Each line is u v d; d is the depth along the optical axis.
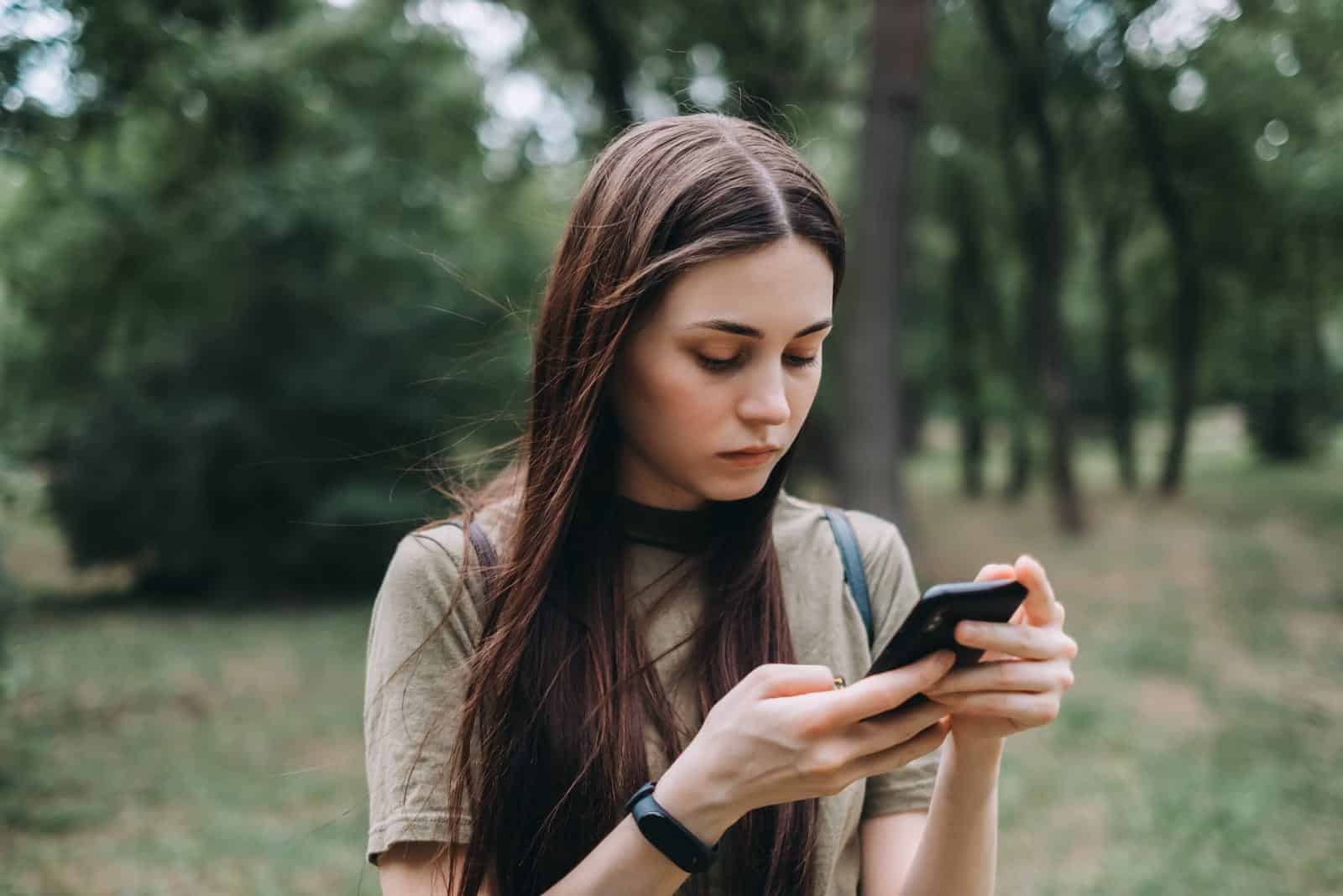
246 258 9.98
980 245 16.52
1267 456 23.17
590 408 0.96
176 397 10.31
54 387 10.60
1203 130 12.06
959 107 13.91
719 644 1.06
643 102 10.65
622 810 0.98
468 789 0.97
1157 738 6.03
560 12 10.15
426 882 0.97
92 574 11.83
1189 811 4.89
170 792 5.18
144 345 10.62
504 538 1.09
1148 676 7.51
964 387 17.98
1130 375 18.41
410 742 0.99
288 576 10.54
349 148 10.58
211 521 10.27
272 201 9.68
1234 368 19.62
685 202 0.91
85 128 5.66
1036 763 5.66
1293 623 9.06
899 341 7.77
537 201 11.80
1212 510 16.17
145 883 4.13
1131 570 11.79
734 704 0.85
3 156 5.31
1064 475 14.08
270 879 4.19
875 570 1.19
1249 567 11.59
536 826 0.98
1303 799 5.02
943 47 12.97
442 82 11.37
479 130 11.86
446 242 10.49
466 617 1.05
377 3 10.21
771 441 0.93
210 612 9.96
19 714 6.20
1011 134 13.59
